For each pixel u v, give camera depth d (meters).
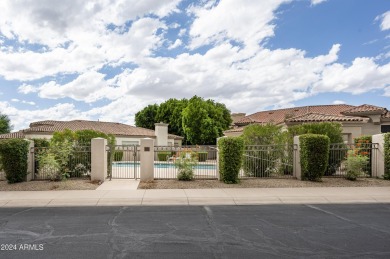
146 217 6.90
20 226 6.14
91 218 6.80
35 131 26.36
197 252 4.64
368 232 5.72
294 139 12.80
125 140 32.34
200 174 13.78
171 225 6.20
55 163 11.14
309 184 11.12
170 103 49.03
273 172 13.23
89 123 33.81
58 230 5.84
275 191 9.92
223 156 11.31
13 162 10.95
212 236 5.46
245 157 13.18
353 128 18.91
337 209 7.79
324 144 11.55
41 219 6.71
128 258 4.40
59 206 8.15
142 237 5.39
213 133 40.50
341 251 4.69
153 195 9.26
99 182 11.33
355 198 9.02
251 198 8.94
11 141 11.03
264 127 13.99
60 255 4.52
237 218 6.82
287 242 5.12
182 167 11.89
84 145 12.88
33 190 9.99
